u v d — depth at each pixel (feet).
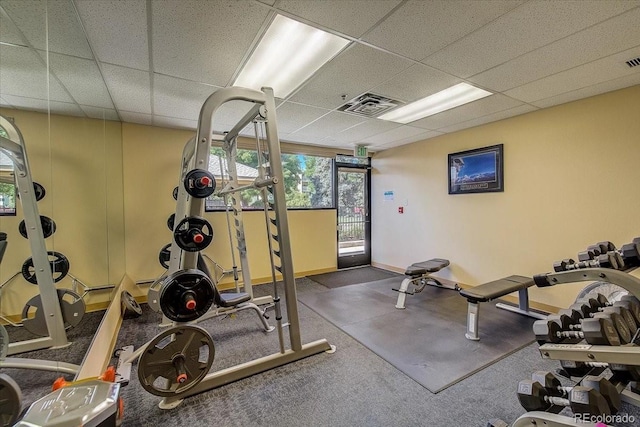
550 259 10.32
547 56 6.72
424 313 10.63
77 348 6.21
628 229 8.52
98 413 3.40
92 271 8.38
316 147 16.70
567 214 9.84
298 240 16.26
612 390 3.86
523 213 11.05
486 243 12.34
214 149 13.75
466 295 8.71
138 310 10.25
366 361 7.28
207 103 6.14
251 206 14.83
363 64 7.11
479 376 6.64
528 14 5.23
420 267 12.05
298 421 5.25
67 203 7.26
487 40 6.07
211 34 5.81
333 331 9.10
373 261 18.89
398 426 5.13
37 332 5.53
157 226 12.19
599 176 9.07
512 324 9.54
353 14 5.26
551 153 10.20
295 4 4.98
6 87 5.03
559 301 10.16
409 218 16.11
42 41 5.44
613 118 8.76
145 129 11.94
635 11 5.09
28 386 4.91
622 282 4.74
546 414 4.18
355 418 5.32
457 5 5.00
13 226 5.24
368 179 18.85
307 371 6.83
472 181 12.76
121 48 6.18
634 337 4.62
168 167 12.38
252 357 7.53
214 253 13.52
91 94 7.88
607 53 6.56
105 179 9.40
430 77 7.82
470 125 12.48
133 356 7.05
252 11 5.14
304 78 7.88
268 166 7.20
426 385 6.29
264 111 6.84
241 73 7.50
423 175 15.23
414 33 5.84
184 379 5.51
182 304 5.49
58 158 6.74
